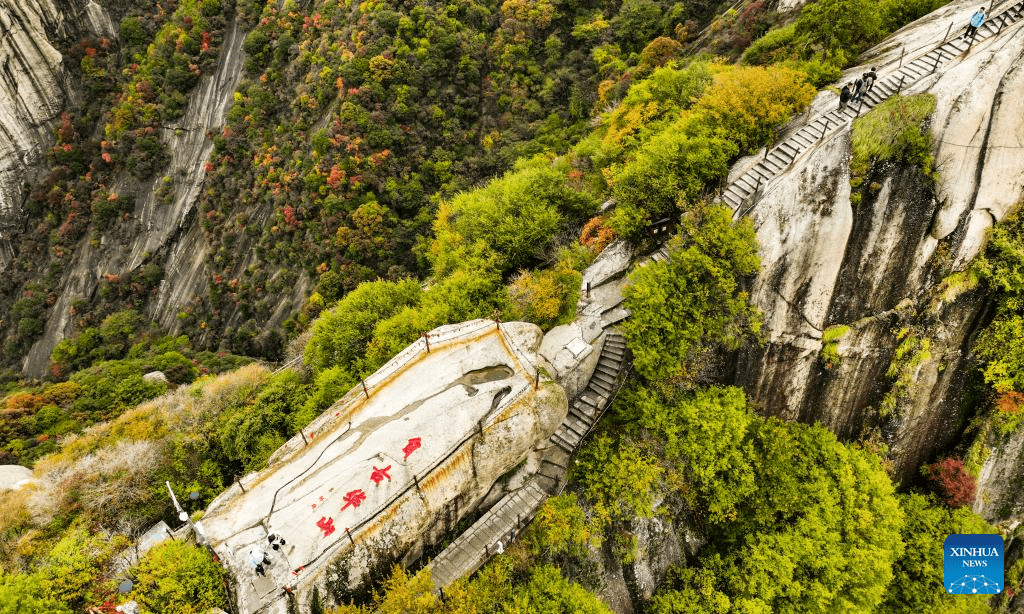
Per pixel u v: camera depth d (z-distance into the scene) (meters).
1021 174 22.61
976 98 22.30
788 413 27.33
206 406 29.06
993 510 27.44
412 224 52.44
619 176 28.38
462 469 18.69
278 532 16.91
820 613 23.12
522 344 23.02
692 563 24.92
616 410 24.81
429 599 16.81
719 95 27.97
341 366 27.70
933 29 27.02
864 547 24.00
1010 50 22.56
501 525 20.34
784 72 28.05
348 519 17.12
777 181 24.77
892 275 24.66
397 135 54.31
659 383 25.08
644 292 24.33
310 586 16.08
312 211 54.16
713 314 25.09
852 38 29.59
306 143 56.00
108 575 17.55
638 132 32.59
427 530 18.45
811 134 25.66
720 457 24.23
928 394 26.17
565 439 23.67
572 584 20.34
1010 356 24.83
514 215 30.38
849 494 24.81
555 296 26.22
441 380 20.95
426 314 27.14
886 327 25.20
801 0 41.66
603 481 23.06
